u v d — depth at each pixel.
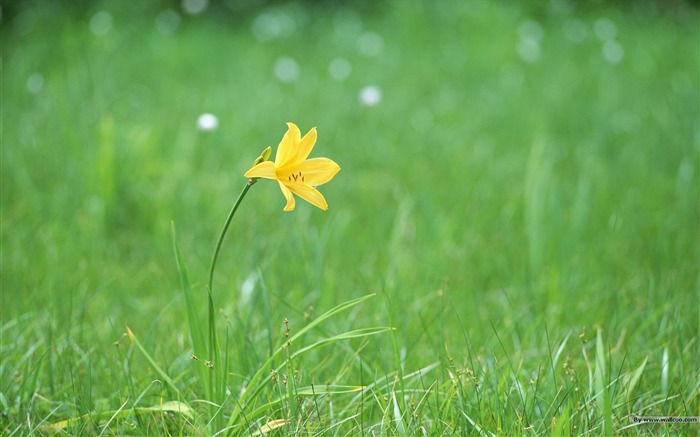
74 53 9.71
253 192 6.67
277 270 5.17
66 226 5.86
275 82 10.07
